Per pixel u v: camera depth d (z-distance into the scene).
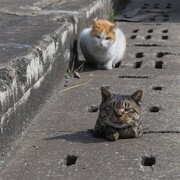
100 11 14.73
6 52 7.34
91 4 13.05
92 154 6.13
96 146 6.36
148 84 9.17
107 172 5.66
